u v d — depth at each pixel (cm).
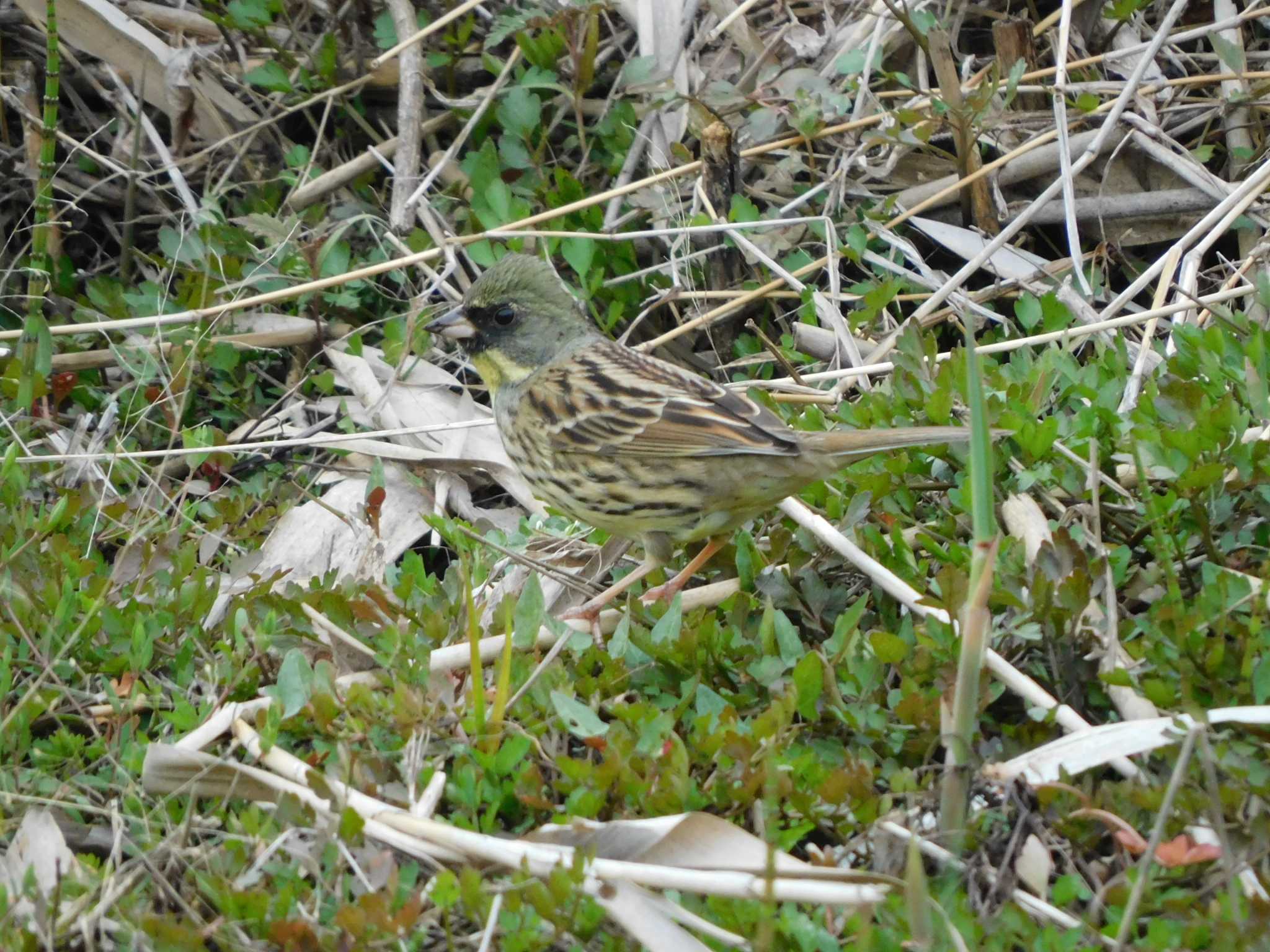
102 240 1335
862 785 692
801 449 844
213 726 783
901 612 871
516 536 1005
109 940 673
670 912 635
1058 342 1049
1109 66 1269
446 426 1056
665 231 1161
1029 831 658
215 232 1243
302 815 703
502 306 973
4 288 1270
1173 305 1047
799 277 1212
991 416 914
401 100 1288
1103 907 641
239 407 1204
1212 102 1234
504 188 1224
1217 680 736
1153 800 664
